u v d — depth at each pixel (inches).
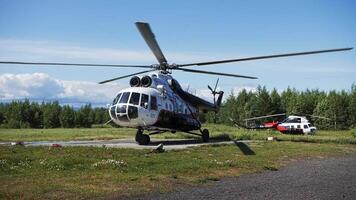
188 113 1087.6
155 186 449.7
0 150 671.1
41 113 4116.6
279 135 1437.0
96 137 1245.1
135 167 549.3
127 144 938.7
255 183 502.6
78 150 691.4
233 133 1508.4
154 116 920.9
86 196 386.9
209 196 418.6
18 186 409.7
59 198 373.7
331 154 884.6
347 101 3570.4
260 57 831.1
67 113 3929.6
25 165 531.2
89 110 4065.0
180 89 1060.5
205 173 552.1
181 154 724.0
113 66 912.9
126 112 887.1
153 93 926.4
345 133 2076.8
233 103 3954.2
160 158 647.1
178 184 470.9
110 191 412.5
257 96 3769.7
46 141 1053.2
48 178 456.1
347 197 436.1
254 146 941.8
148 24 674.2
